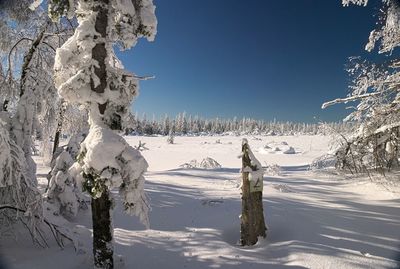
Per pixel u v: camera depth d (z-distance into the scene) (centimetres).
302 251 629
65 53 529
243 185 707
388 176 1167
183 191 1120
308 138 8288
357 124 1222
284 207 896
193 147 5000
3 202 691
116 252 654
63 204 830
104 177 511
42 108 1012
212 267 598
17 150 660
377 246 655
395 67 1109
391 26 1027
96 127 537
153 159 3228
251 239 697
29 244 678
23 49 1128
